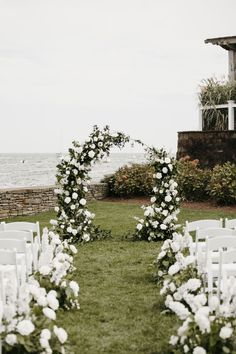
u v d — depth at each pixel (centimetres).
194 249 780
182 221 1391
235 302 458
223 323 442
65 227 1139
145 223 1144
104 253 1005
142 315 616
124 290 733
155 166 1158
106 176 2023
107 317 609
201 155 1867
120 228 1320
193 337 442
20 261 710
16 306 455
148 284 765
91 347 517
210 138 1848
